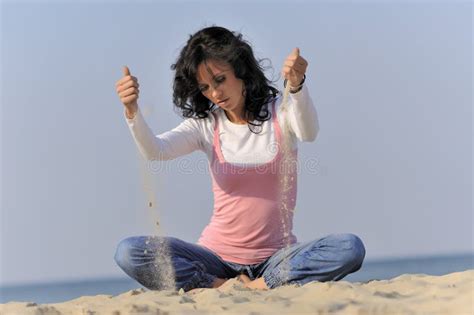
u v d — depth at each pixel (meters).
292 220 5.96
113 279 38.50
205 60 5.69
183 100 6.04
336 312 4.25
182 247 5.89
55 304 5.10
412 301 4.43
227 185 5.86
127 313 4.45
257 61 5.96
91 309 4.65
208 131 6.08
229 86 5.75
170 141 5.94
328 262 5.59
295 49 5.44
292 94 5.57
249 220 5.84
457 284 4.88
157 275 5.86
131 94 5.61
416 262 30.53
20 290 35.53
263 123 5.93
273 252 5.89
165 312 4.42
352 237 5.61
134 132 5.71
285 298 4.73
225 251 5.94
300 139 5.82
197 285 5.89
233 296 4.86
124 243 5.88
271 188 5.84
